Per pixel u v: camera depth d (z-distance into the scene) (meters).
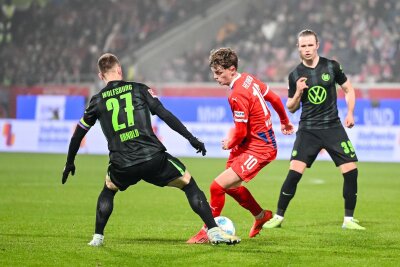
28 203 24.91
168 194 28.91
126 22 74.25
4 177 35.12
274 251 14.95
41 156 50.38
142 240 16.61
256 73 67.19
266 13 72.12
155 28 73.75
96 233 15.48
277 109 16.75
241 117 15.56
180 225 19.67
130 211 23.20
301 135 19.67
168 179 14.90
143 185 33.16
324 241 16.62
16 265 13.28
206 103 51.66
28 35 73.56
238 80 15.86
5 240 16.38
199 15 74.06
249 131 16.09
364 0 69.12
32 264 13.37
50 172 38.09
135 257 14.05
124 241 16.36
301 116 19.81
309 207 24.61
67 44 72.62
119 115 14.73
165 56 72.06
